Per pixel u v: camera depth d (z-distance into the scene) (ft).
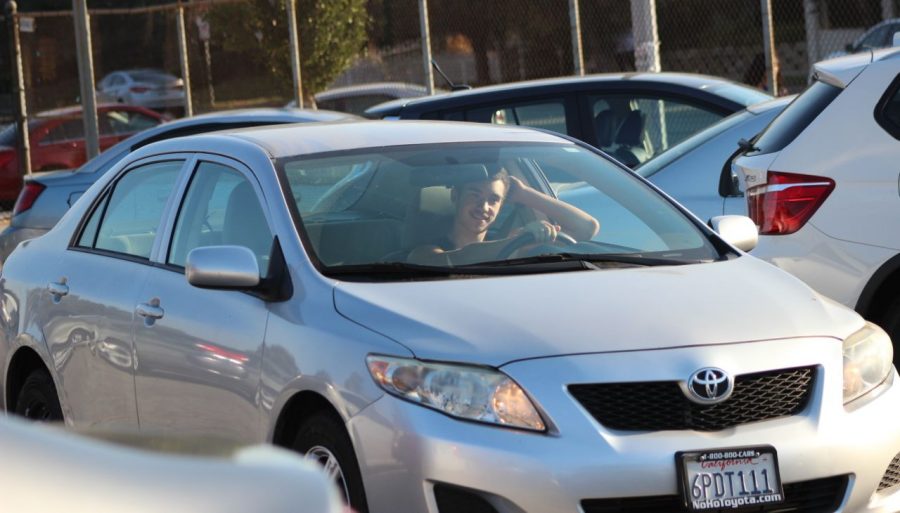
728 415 34.55
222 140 45.96
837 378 36.01
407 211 42.29
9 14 163.12
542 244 42.45
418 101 92.48
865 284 52.90
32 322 50.37
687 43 180.86
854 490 35.29
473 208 42.55
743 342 35.58
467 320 35.47
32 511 15.58
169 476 16.79
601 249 43.16
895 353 53.52
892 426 36.37
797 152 54.44
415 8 178.19
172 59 254.06
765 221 54.95
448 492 33.27
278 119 94.58
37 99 226.58
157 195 47.50
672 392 34.17
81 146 194.29
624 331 35.24
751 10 178.50
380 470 34.14
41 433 17.69
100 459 16.94
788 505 34.60
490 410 33.50
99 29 257.75
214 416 40.47
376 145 45.11
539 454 32.83
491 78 169.89
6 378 52.54
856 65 54.24
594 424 33.40
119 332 44.98
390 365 34.50
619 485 32.91
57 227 52.80
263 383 38.09
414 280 39.01
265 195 42.09
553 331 35.01
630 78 88.63
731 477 33.81
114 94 242.37
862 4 201.36
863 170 52.90
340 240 40.50
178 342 41.93
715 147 68.54
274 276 39.52
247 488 16.85
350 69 189.16
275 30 184.44
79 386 47.50
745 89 87.61
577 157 47.19
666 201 45.91
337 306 37.29
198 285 38.88
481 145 46.11
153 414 43.34
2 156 186.39
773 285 39.73
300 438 37.29
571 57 165.58
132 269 46.09
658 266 41.32
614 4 168.45
